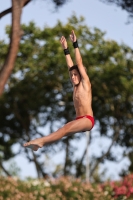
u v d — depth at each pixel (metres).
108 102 82.31
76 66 21.08
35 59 80.50
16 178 50.88
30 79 81.38
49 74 80.62
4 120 86.62
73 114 86.38
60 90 82.75
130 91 78.88
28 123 86.56
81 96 20.53
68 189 49.44
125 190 51.66
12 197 45.41
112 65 80.12
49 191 48.22
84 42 81.44
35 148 18.59
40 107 85.06
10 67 26.41
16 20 26.38
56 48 79.19
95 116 86.06
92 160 89.06
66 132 19.17
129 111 85.56
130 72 81.31
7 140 88.44
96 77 79.62
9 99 83.62
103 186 53.38
